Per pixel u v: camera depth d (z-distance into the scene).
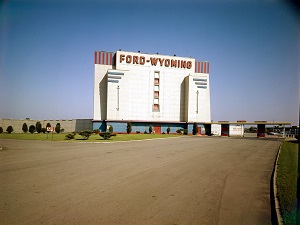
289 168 11.24
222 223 5.17
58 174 9.86
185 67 59.06
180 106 58.00
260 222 5.25
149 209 5.89
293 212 5.46
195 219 5.35
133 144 25.41
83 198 6.65
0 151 18.20
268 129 75.88
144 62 56.47
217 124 56.97
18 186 7.89
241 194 7.29
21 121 56.53
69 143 25.67
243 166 12.27
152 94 56.25
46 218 5.25
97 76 54.59
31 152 17.59
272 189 7.88
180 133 54.69
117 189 7.61
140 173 10.17
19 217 5.29
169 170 10.95
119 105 52.59
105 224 5.00
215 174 10.20
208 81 58.22
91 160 13.80
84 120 56.94
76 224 4.97
